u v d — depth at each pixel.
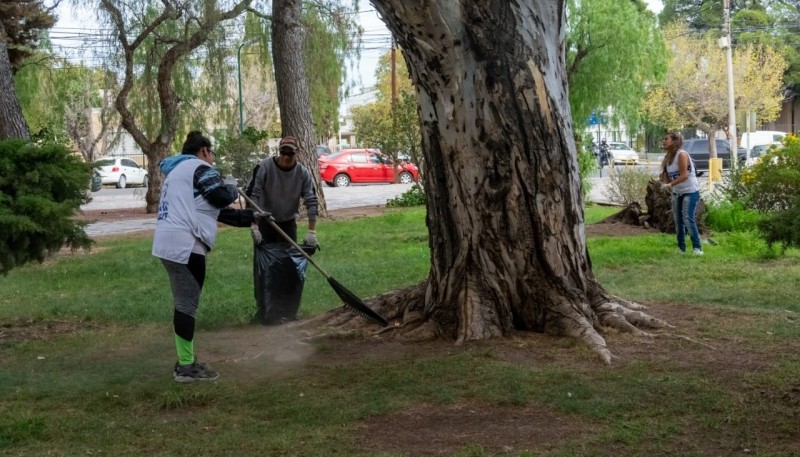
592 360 6.22
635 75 27.75
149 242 17.03
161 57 25.97
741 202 15.48
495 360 6.24
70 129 45.22
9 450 4.77
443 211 7.04
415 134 25.20
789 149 8.91
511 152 6.77
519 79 6.71
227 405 5.53
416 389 5.65
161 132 26.38
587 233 15.20
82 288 11.07
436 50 6.57
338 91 28.31
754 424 4.90
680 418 5.02
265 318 8.15
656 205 15.38
